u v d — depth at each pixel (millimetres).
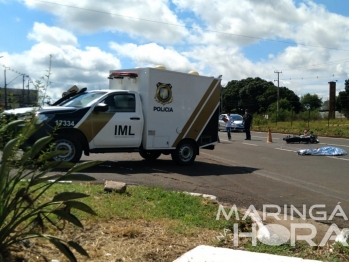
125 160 12656
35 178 3652
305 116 53812
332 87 66938
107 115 10398
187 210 6344
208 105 12039
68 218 3605
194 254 4543
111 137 10469
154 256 4480
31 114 4078
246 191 8648
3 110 4035
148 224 5500
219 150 17766
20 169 3707
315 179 10602
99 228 5102
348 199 8352
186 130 11672
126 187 7199
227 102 92000
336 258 4785
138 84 11156
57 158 9703
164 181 9008
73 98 10938
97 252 4379
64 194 3625
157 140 11195
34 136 9289
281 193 8664
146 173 10008
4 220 3596
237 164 13062
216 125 12266
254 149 18625
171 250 4695
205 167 11852
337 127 39812
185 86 11570
